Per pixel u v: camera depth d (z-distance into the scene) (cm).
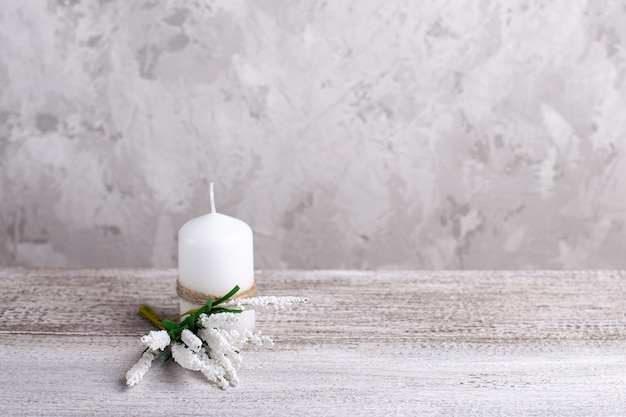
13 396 60
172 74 90
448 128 92
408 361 64
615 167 93
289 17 89
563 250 96
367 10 88
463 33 89
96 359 64
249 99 91
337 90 91
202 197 94
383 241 96
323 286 76
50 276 78
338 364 64
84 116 92
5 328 69
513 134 92
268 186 94
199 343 60
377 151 92
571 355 65
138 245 96
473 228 95
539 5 88
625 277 78
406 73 90
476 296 74
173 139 92
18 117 92
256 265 96
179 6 89
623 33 89
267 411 58
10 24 89
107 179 94
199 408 59
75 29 89
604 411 58
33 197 95
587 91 91
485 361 64
